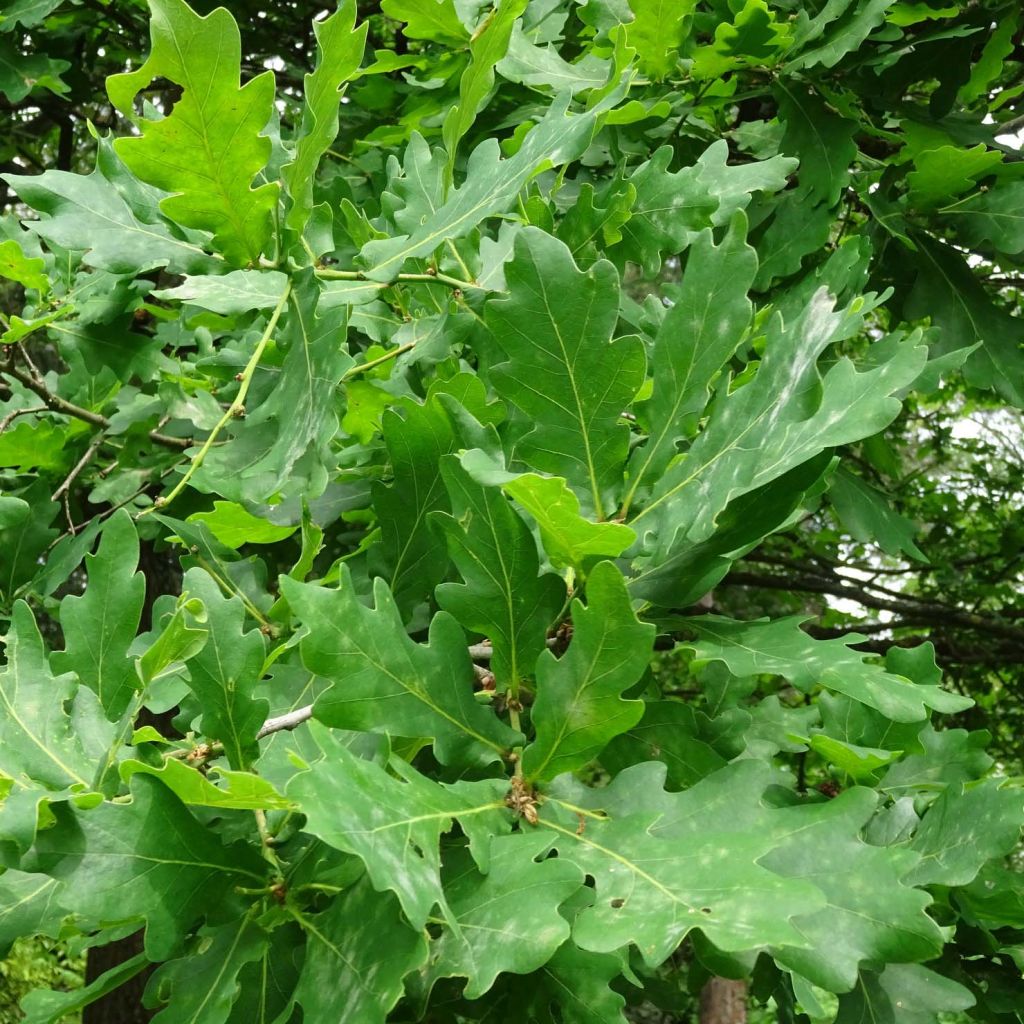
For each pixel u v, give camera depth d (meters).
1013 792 0.56
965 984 0.69
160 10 0.51
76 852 0.46
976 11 1.20
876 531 1.13
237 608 0.53
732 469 0.54
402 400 0.62
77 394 1.31
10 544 1.03
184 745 0.59
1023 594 2.34
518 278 0.57
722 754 0.59
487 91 0.68
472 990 0.42
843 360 0.53
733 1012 2.36
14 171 2.51
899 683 0.52
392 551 0.62
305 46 2.04
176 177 0.57
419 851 0.46
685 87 1.07
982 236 1.08
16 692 0.53
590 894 0.47
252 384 0.80
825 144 1.06
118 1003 2.14
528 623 0.55
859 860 0.48
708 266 0.58
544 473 0.58
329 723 0.50
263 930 0.49
